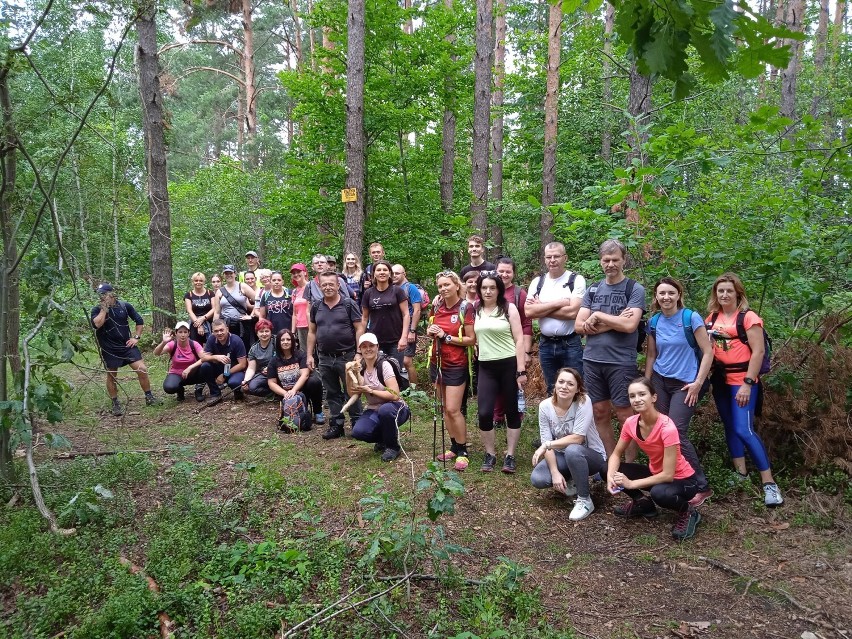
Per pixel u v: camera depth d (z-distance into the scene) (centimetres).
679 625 288
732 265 513
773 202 488
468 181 1638
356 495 434
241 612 284
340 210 1031
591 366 436
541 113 1288
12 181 427
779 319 540
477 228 1040
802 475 432
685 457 396
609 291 430
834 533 365
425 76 986
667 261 526
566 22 1244
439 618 286
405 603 300
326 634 276
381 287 610
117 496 416
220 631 275
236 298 813
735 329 416
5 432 431
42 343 493
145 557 346
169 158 2292
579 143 1225
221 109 2495
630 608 304
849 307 483
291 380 640
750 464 460
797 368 481
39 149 491
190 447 471
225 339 729
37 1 432
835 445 423
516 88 1295
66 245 545
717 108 1044
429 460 500
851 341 486
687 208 530
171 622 284
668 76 136
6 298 426
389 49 1016
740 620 291
